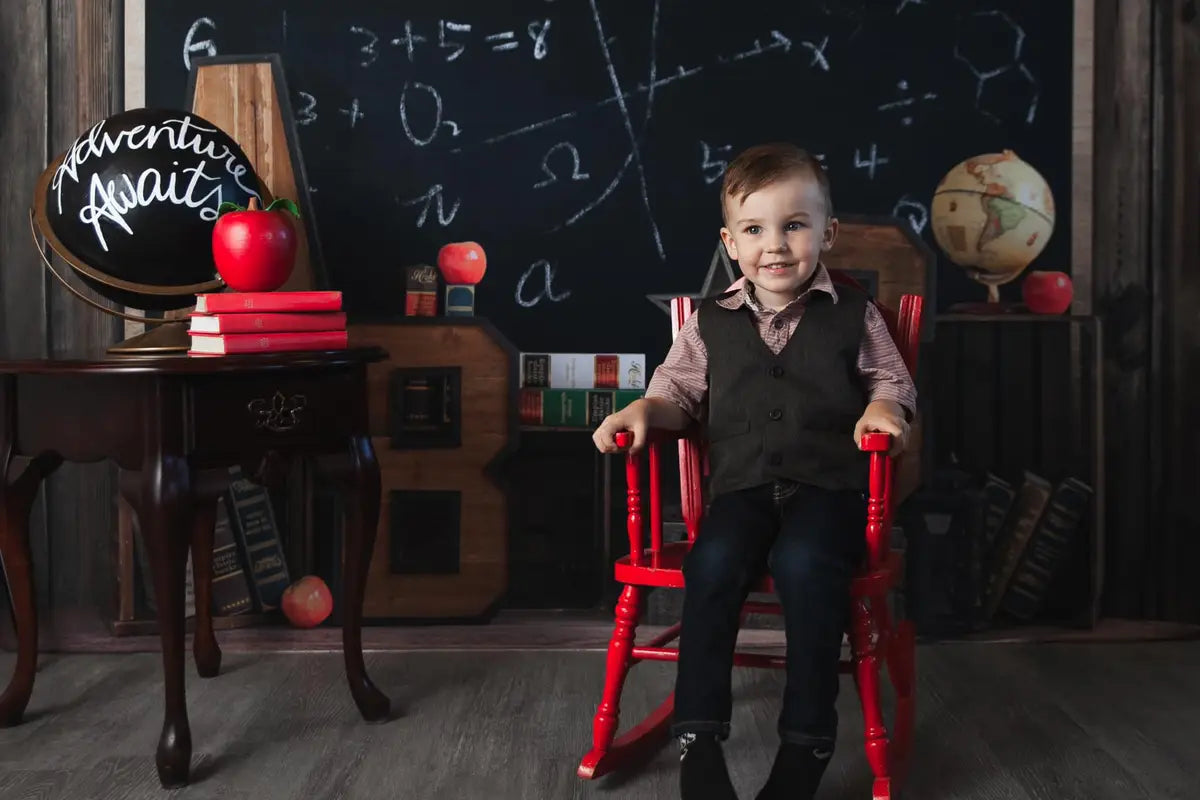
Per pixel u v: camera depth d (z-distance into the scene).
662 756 1.86
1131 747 1.90
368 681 2.03
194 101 2.66
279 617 2.68
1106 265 2.72
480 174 2.78
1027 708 2.11
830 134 2.77
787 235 1.74
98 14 2.68
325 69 2.75
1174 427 2.66
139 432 1.75
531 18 2.76
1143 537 2.70
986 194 2.58
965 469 2.77
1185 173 2.62
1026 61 2.76
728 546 1.65
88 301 2.10
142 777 1.77
